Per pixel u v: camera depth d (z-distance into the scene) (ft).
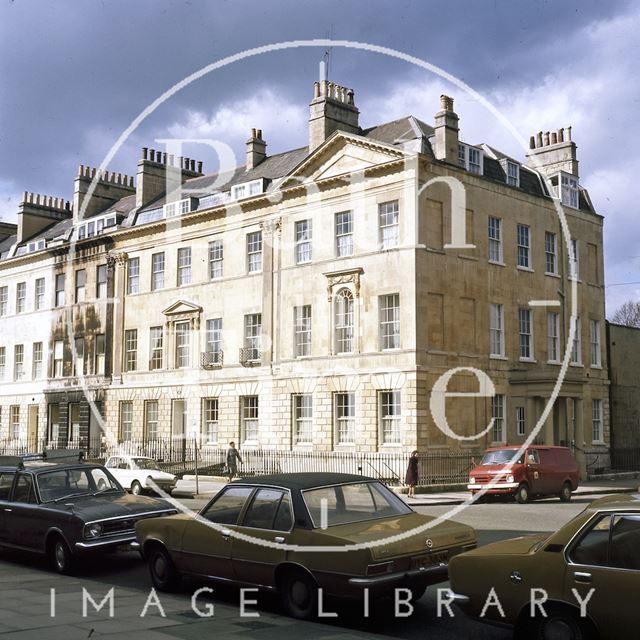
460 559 28.66
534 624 26.43
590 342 144.87
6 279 193.26
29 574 45.42
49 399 173.37
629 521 25.26
